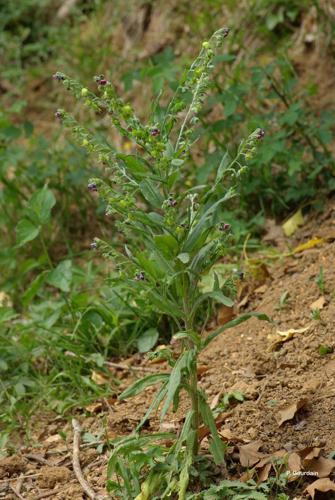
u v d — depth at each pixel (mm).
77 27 9102
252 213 6281
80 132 3783
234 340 5066
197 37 7781
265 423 4230
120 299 5414
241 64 6820
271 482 3760
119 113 3686
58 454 4586
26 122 7016
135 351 5484
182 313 3838
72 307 5590
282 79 6555
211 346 5113
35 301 6516
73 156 7352
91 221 7039
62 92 8680
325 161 6055
